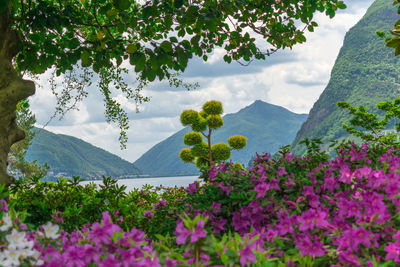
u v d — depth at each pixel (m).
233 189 3.70
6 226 2.06
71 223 3.71
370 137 13.84
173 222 3.83
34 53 4.91
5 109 3.95
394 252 1.99
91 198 4.46
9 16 4.10
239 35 5.84
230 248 1.97
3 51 4.00
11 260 1.84
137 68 4.25
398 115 14.49
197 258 1.91
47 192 4.43
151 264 1.89
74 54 4.87
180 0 3.96
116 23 4.64
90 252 1.99
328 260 2.15
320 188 3.14
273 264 1.95
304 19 5.89
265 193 3.20
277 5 5.85
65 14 4.66
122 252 1.92
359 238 2.09
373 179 2.69
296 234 2.36
